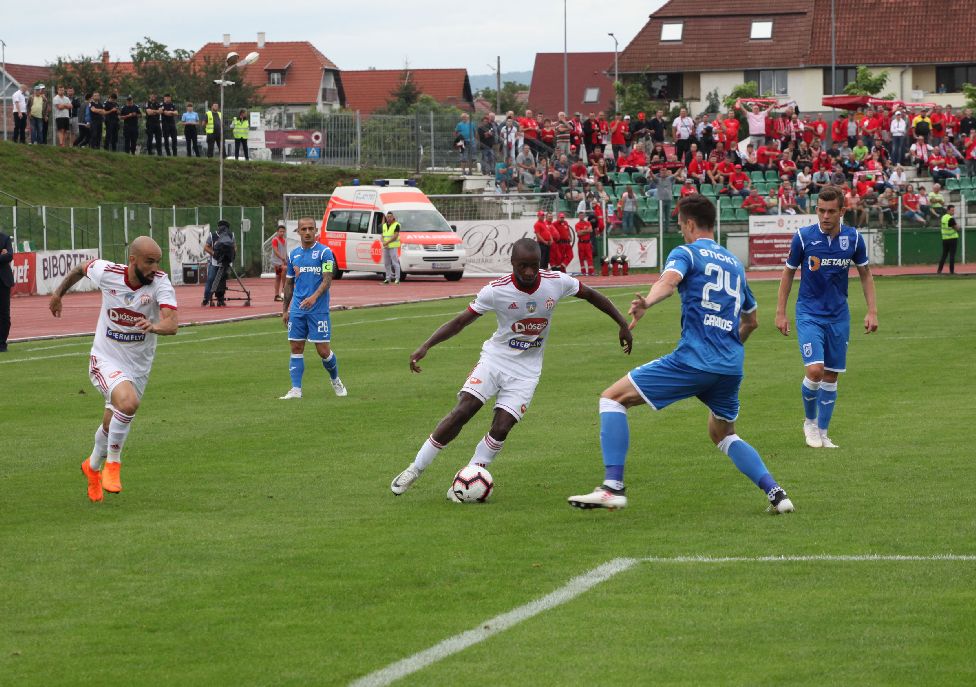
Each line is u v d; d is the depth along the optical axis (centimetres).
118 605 1070
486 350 1507
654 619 1005
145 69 12962
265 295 5800
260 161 8519
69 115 7850
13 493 1560
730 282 1364
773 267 7306
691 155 7806
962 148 8706
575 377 2669
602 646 941
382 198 6738
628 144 8325
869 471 1619
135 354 1548
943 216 6456
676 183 7562
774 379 2589
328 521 1381
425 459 1509
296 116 9044
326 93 17925
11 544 1290
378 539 1289
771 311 4262
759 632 968
